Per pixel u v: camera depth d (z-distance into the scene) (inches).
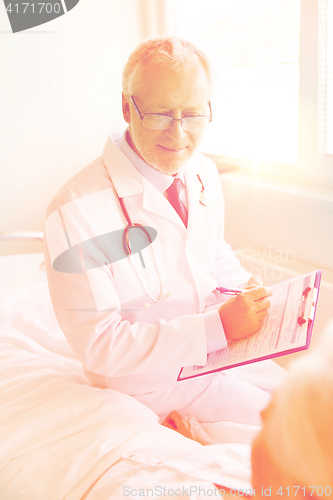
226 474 26.7
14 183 94.0
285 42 77.6
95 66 96.6
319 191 74.4
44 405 38.5
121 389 43.1
